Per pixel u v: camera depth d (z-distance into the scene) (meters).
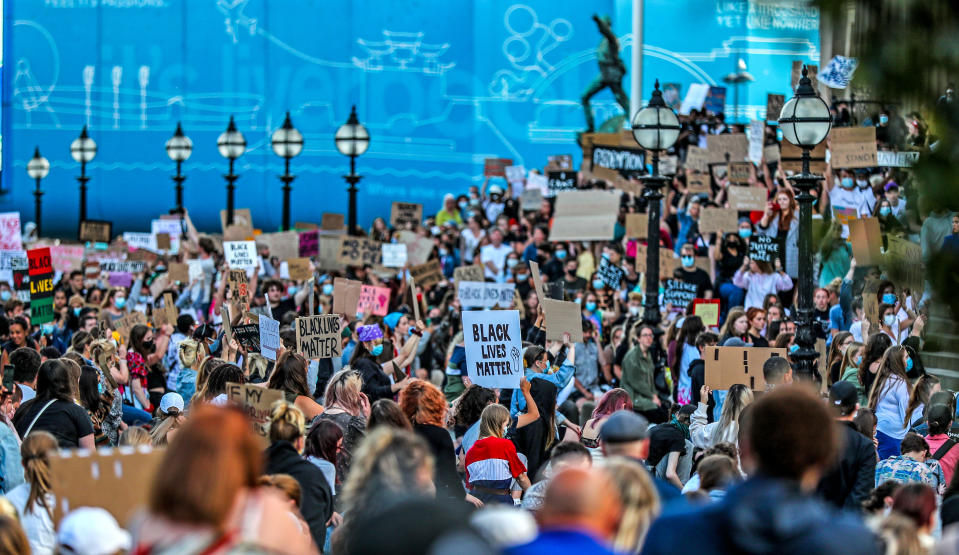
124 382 24.36
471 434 18.66
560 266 41.41
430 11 72.06
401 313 29.38
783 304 35.22
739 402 17.08
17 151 76.25
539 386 20.06
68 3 75.50
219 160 74.50
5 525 9.00
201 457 6.22
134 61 75.19
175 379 26.53
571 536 7.16
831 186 36.06
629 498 9.41
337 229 45.94
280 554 6.36
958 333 4.80
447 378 26.91
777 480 7.22
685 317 28.31
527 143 70.88
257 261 36.25
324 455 14.77
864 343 25.48
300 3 73.50
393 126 72.56
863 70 4.56
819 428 7.28
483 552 6.75
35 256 28.67
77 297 35.78
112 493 10.47
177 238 48.06
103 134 75.56
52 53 75.88
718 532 7.10
